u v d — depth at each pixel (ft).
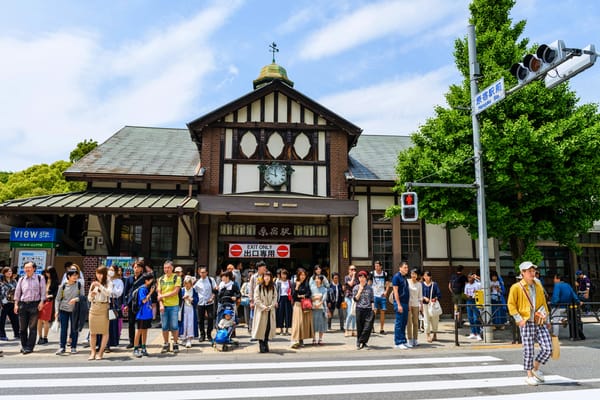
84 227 51.62
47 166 88.58
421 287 33.88
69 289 29.58
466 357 28.71
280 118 52.80
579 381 22.06
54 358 27.76
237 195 47.73
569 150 35.45
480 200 35.35
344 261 50.88
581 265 59.62
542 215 41.83
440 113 43.45
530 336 21.63
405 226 54.03
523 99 37.78
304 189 51.72
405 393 19.88
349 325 37.68
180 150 60.85
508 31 42.04
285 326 38.24
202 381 21.98
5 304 34.91
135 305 28.27
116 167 51.62
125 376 23.00
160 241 51.03
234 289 32.17
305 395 19.49
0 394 19.49
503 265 56.18
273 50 73.92
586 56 23.98
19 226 50.65
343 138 53.52
